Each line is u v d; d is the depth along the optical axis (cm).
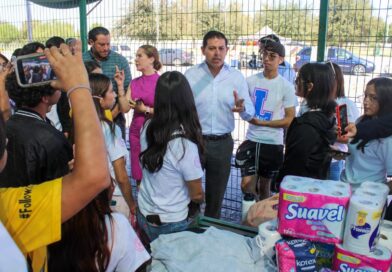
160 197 235
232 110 351
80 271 125
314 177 234
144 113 442
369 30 361
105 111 295
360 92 368
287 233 165
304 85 240
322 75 233
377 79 244
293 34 401
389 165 230
